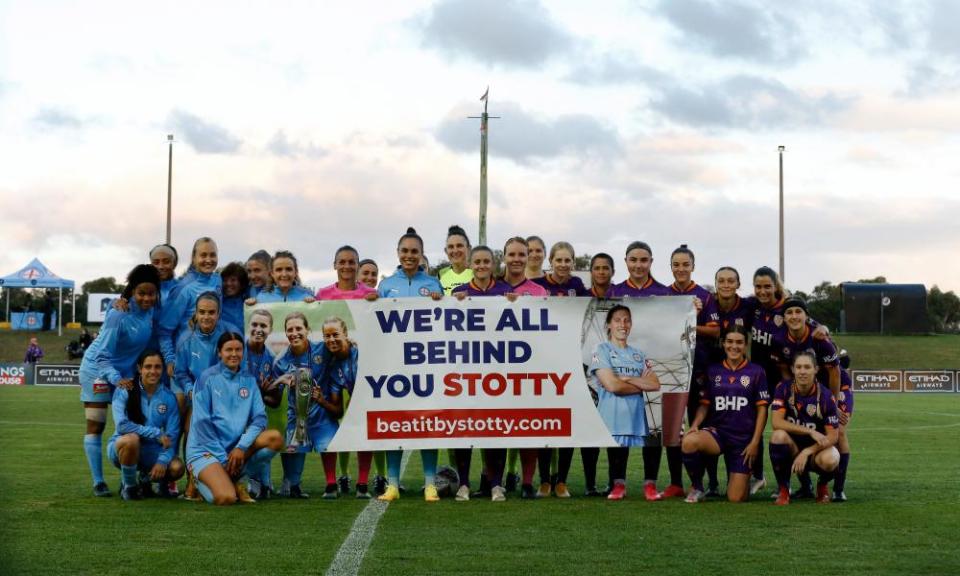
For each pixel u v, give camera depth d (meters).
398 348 9.30
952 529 7.67
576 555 6.70
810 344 9.36
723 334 9.66
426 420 9.27
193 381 9.35
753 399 9.22
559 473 9.54
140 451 9.12
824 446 8.91
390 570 6.27
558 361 9.30
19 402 25.38
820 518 8.17
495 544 7.05
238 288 9.79
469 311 9.28
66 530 7.54
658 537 7.32
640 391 9.28
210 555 6.68
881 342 55.09
